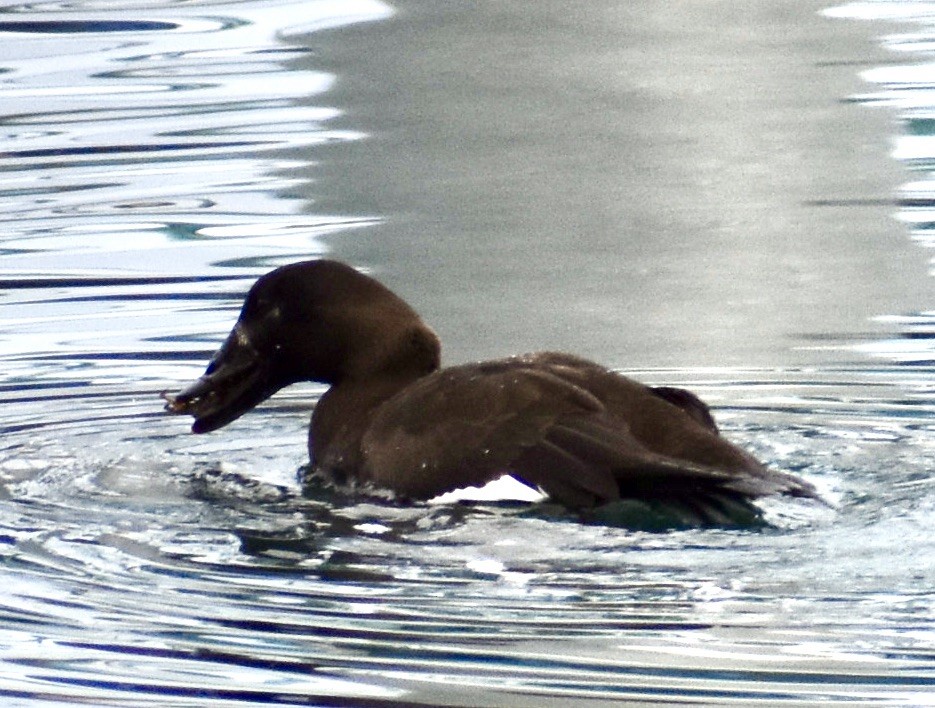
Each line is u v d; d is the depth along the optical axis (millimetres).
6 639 7785
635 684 7316
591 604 7930
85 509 9289
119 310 12602
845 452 9969
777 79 17609
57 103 17141
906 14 19734
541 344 12133
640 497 8805
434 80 17703
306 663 7527
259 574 8352
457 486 9109
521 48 18547
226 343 10531
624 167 15609
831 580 8055
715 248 13891
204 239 13984
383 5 20188
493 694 7246
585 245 13930
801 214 14539
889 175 15250
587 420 9031
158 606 8055
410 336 10234
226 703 7273
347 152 15992
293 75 17859
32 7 20359
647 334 12273
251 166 15609
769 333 12109
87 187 15125
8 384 11297
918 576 8109
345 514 9070
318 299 10289
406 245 13906
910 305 12578
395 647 7645
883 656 7445
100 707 7254
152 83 17656
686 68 17953
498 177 15445
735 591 8000
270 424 10961
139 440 10508
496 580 8188
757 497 8836
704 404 9406
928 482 9414
